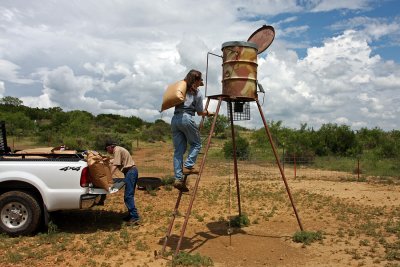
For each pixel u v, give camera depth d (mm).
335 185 14531
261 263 6004
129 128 56062
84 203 7277
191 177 17125
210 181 15781
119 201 10812
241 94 6910
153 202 10852
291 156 23781
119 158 8219
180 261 5875
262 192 12680
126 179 8289
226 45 6980
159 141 44438
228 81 6992
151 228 8086
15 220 7230
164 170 19953
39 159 7414
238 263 5992
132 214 8289
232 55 6934
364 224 8375
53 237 7082
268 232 7848
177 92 6137
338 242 7090
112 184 8039
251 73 6961
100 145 30406
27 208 7152
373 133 33344
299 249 6695
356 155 26156
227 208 10180
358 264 5922
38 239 7012
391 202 11148
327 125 29188
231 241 7148
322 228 8148
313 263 6000
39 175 7234
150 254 6355
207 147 6445
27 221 7145
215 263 5992
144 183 12477
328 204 10734
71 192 7227
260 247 6797
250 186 14102
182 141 6480
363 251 6559
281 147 27688
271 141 7379
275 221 8797
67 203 7246
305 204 10766
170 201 11039
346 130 28078
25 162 7316
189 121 6230
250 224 8508
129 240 7051
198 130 6426
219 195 12156
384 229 8047
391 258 6113
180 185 6379
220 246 6844
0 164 7285
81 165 7309
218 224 8484
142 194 11945
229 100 7199
